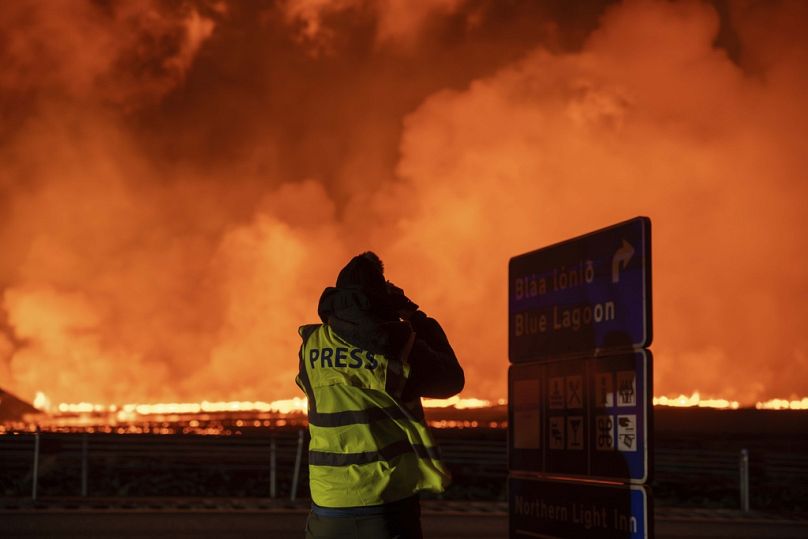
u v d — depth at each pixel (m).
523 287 5.45
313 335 4.38
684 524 15.43
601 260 4.78
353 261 4.36
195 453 18.81
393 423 4.22
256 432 44.66
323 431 4.25
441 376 4.24
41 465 18.27
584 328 4.90
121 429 44.75
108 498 16.22
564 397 5.04
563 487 5.02
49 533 12.38
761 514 17.39
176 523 13.45
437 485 4.18
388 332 4.14
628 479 4.53
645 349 4.46
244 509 15.18
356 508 4.18
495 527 13.99
